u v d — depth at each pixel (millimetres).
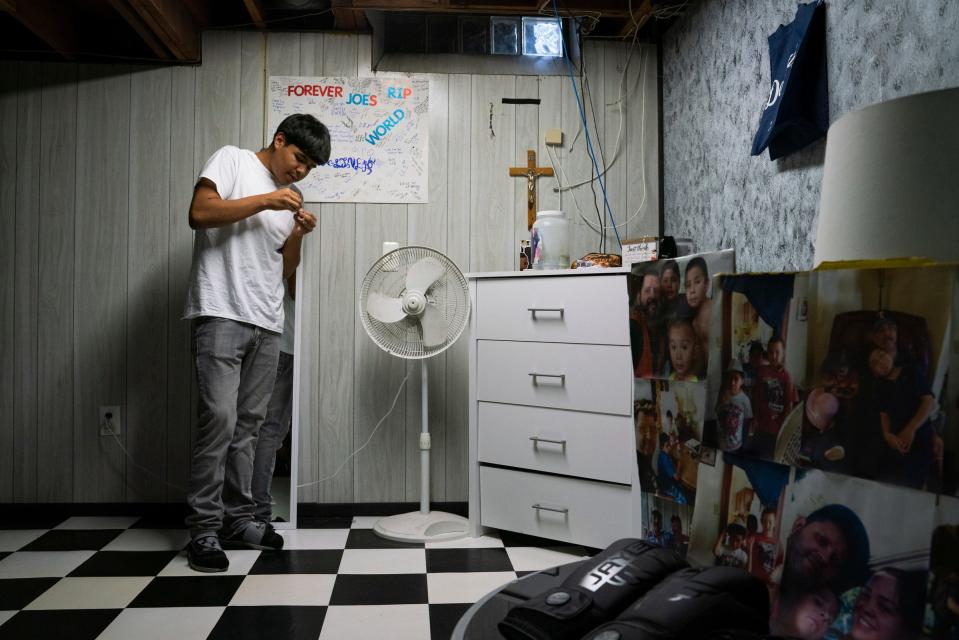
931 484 575
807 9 1895
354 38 3031
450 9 2773
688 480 923
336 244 3029
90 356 2984
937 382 578
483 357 2684
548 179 3090
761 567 721
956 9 1364
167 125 2986
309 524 2889
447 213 3055
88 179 2979
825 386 667
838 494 646
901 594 585
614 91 3104
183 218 2994
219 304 2398
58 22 2771
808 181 1961
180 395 2996
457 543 2621
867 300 637
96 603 2002
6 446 2965
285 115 3008
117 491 2988
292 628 1836
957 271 571
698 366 916
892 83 1571
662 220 3111
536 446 2543
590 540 2422
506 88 3076
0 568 2307
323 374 3021
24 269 2967
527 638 675
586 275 2426
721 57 2523
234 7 2998
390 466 3037
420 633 1811
